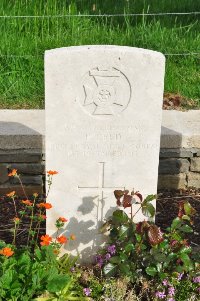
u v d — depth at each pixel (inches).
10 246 89.6
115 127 91.3
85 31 150.2
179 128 119.3
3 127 116.9
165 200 116.5
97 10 163.9
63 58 86.7
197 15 162.9
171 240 91.8
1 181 116.6
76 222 96.6
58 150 91.8
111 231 93.0
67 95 88.7
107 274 91.0
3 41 140.9
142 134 91.9
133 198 95.8
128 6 161.2
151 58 87.5
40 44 142.8
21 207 113.2
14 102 132.4
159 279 91.1
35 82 136.9
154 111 90.5
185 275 93.1
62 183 93.9
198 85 139.5
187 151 117.9
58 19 150.2
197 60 146.3
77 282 93.0
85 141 91.7
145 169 94.2
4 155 114.7
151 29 154.7
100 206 96.0
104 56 87.1
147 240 89.8
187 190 120.4
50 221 96.3
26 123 119.6
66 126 90.4
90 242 98.0
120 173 94.2
